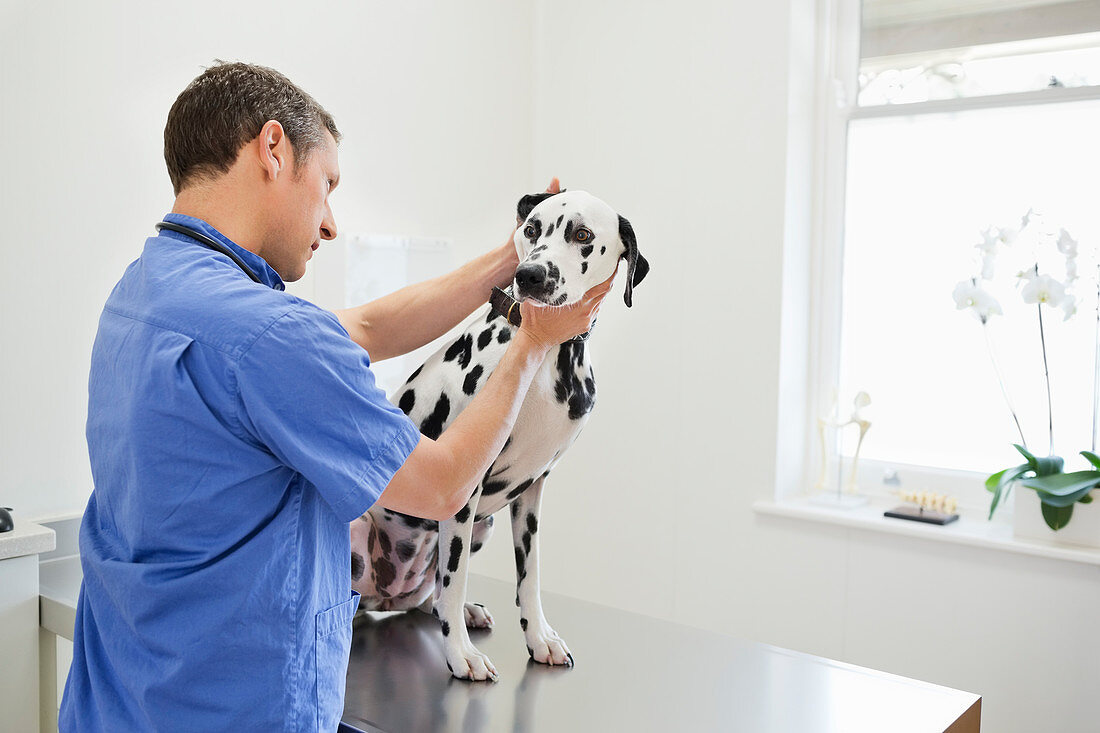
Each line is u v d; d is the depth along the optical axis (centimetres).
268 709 83
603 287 110
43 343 168
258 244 95
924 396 250
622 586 276
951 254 244
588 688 118
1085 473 212
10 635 141
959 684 226
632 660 128
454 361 118
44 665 147
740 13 245
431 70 244
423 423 118
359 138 224
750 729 107
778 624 250
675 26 256
